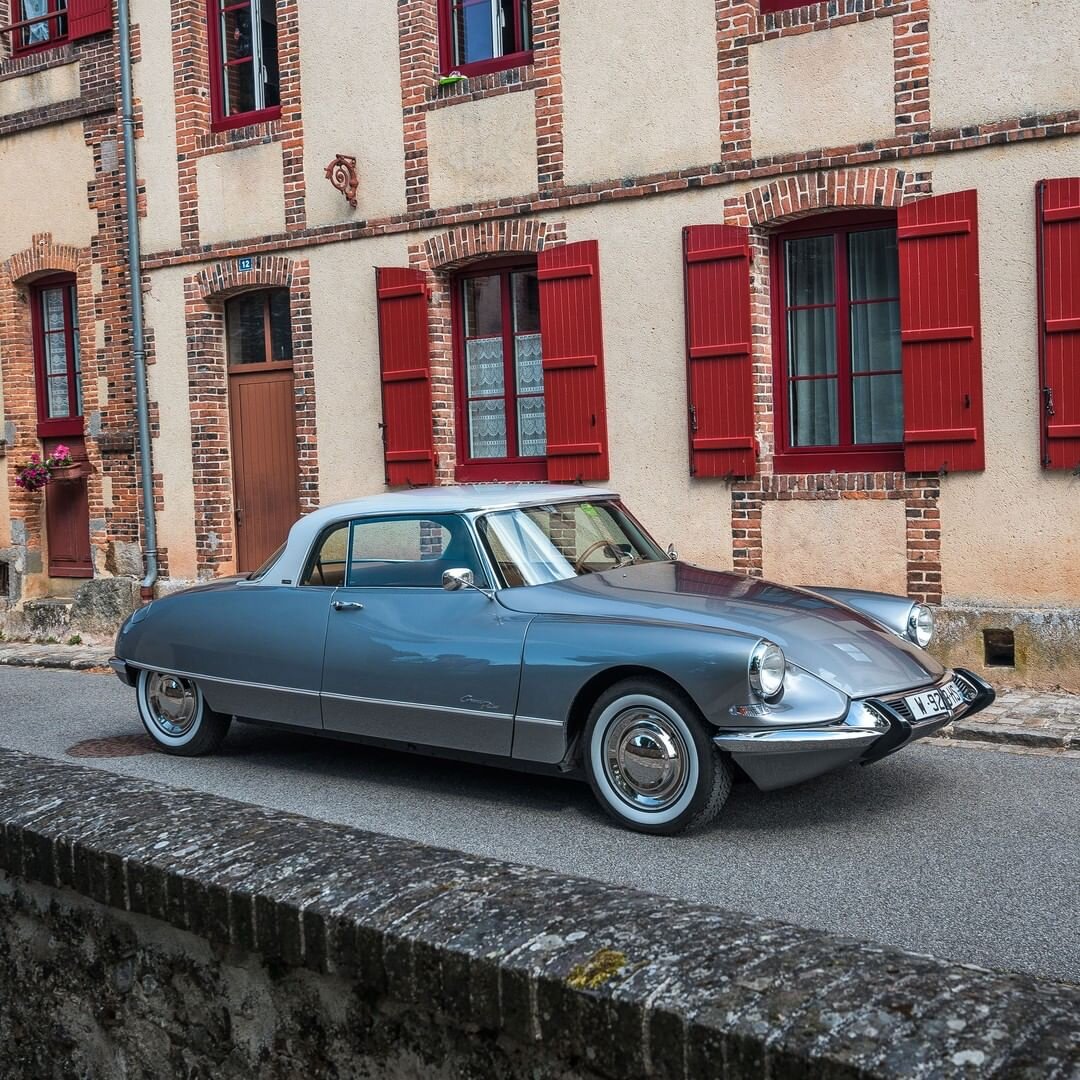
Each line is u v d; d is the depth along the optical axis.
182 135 12.25
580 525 6.44
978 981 1.57
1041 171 8.12
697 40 9.35
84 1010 2.52
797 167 8.97
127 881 2.31
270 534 12.45
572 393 10.05
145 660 7.23
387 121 11.00
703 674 5.12
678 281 9.56
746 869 4.91
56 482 13.76
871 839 5.28
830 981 1.58
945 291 8.43
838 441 9.37
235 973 2.21
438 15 10.93
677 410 9.63
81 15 12.84
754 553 9.36
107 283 12.94
